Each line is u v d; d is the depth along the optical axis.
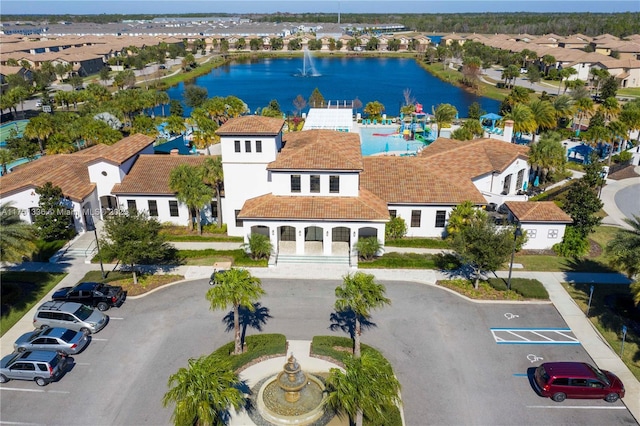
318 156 45.19
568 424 26.22
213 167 47.94
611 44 185.25
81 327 33.78
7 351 32.44
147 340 33.41
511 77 147.12
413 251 46.34
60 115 87.56
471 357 31.53
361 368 22.59
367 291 29.38
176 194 49.16
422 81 174.38
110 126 82.94
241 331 34.34
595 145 72.12
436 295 39.00
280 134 50.00
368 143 89.81
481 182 54.06
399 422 25.52
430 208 47.81
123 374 30.11
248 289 29.66
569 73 148.62
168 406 27.55
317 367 30.41
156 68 194.12
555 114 81.62
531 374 30.03
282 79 182.12
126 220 39.56
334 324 35.25
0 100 104.38
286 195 45.56
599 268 43.31
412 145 88.06
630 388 28.72
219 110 95.44
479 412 27.00
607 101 87.38
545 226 46.16
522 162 58.41
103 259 44.59
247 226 44.12
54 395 28.45
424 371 30.20
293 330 34.47
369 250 43.34
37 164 56.16
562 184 64.19
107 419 26.64
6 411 27.31
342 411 26.50
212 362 23.78
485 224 39.62
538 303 37.66
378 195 48.00
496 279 40.41
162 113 120.19
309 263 44.03
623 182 66.44
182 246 47.44
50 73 157.62
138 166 53.22
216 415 25.52
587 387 27.42
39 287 40.34
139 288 40.03
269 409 26.58
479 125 78.50
